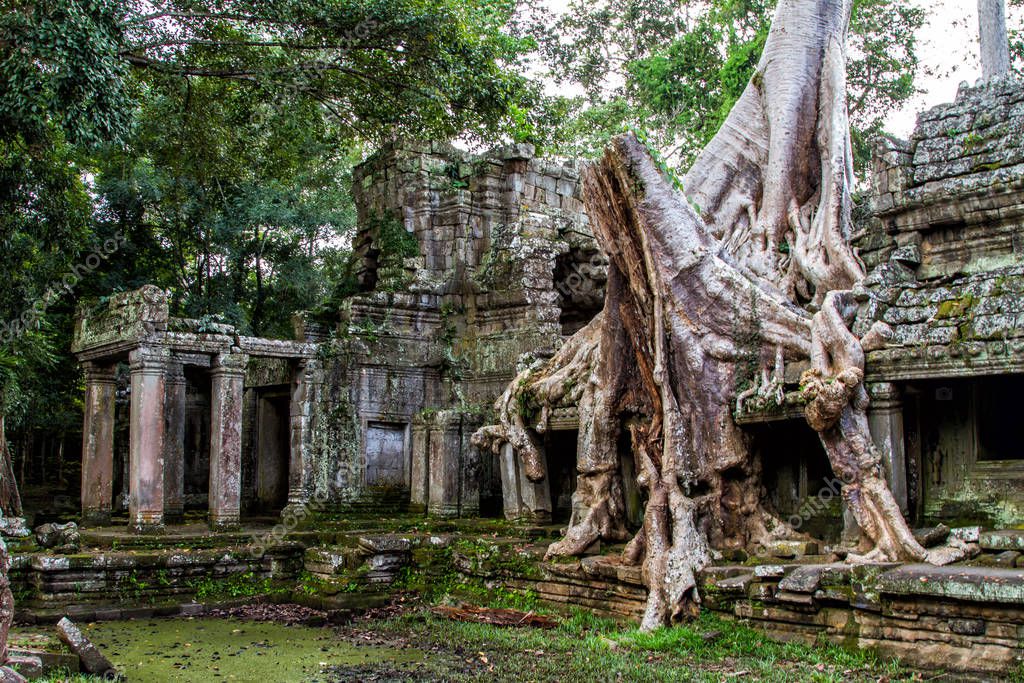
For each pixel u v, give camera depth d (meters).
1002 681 8.57
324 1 18.95
